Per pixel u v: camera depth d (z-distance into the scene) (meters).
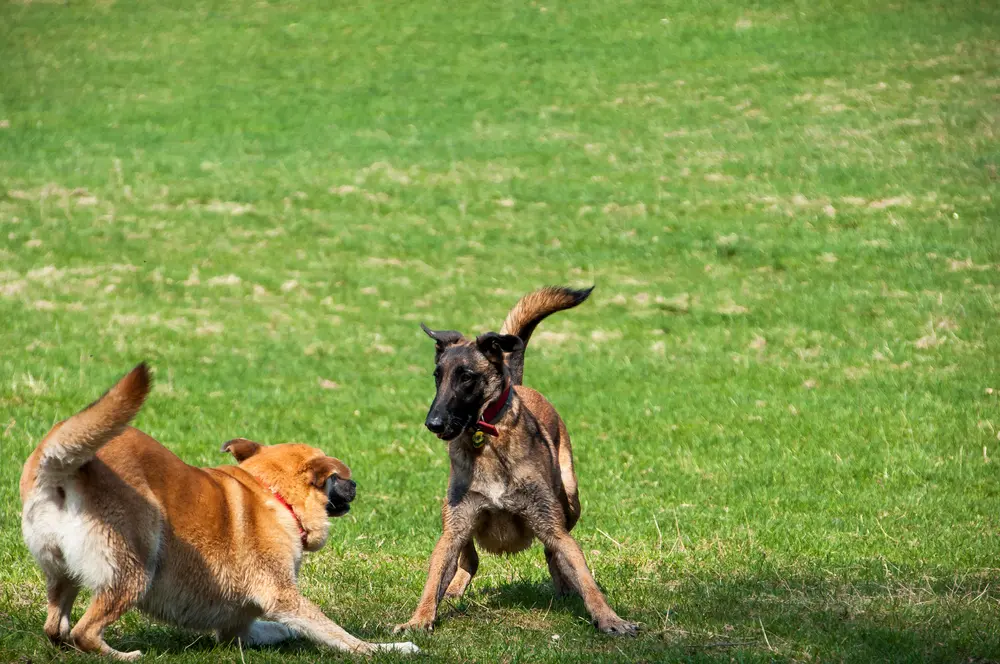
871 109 29.50
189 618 6.35
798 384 15.86
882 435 13.34
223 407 14.41
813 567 8.64
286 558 6.57
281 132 30.44
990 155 25.95
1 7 40.69
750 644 6.64
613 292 20.44
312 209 24.97
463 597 8.06
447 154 28.69
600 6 40.06
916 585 8.00
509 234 23.62
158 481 6.07
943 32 34.66
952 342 17.28
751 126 29.41
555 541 7.43
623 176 26.75
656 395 15.51
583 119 30.92
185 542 6.16
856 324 18.36
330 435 13.53
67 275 20.14
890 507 10.77
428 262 22.17
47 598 6.44
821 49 34.47
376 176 27.12
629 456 12.99
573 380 16.28
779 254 21.91
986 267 20.53
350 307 19.78
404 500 11.08
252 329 18.38
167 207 24.64
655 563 8.91
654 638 6.84
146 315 18.55
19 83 33.62
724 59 34.66
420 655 6.34
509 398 7.39
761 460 12.65
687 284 20.78
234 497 6.47
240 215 24.36
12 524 9.10
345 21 39.81
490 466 7.34
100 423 5.51
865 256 21.45
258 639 6.80
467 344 7.46
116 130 30.16
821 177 25.67
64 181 25.89
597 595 7.18
